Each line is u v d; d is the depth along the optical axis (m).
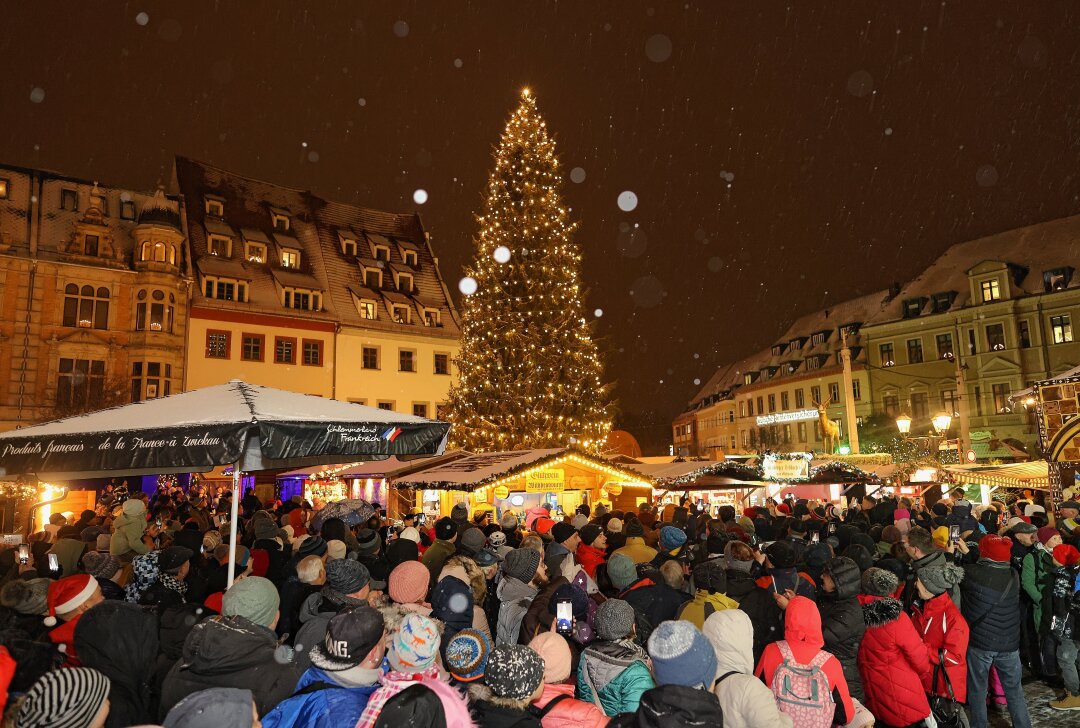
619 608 4.03
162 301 38.47
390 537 12.21
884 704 5.18
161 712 3.58
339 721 3.06
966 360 55.66
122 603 4.17
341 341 44.81
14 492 22.53
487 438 31.31
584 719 3.34
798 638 4.48
